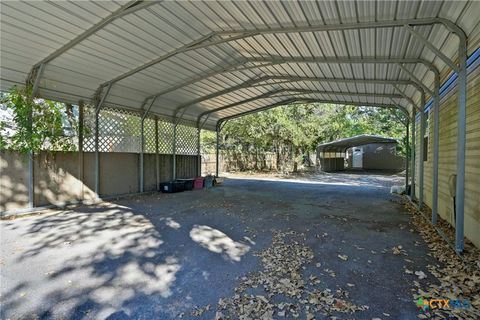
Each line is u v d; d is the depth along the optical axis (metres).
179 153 9.97
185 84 7.28
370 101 8.82
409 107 8.37
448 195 4.66
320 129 15.11
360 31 4.04
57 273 2.71
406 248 3.48
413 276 2.69
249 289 2.44
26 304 2.17
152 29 4.61
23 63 4.98
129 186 7.68
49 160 5.72
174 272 2.77
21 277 2.62
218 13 4.16
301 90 8.21
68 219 4.87
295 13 3.82
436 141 4.47
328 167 18.58
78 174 6.30
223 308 2.14
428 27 3.56
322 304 2.20
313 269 2.86
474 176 3.56
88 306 2.16
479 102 3.42
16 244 3.52
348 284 2.52
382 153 21.47
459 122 3.28
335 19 3.79
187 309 2.13
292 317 2.03
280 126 13.98
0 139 4.89
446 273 2.75
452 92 4.43
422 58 4.54
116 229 4.25
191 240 3.78
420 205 5.83
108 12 3.95
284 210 5.81
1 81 5.01
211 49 5.68
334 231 4.24
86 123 6.50
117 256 3.17
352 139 16.09
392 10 3.32
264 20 4.18
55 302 2.21
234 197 7.55
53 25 4.11
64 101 6.04
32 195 5.37
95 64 5.59
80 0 3.62
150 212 5.52
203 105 9.78
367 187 10.02
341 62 5.14
